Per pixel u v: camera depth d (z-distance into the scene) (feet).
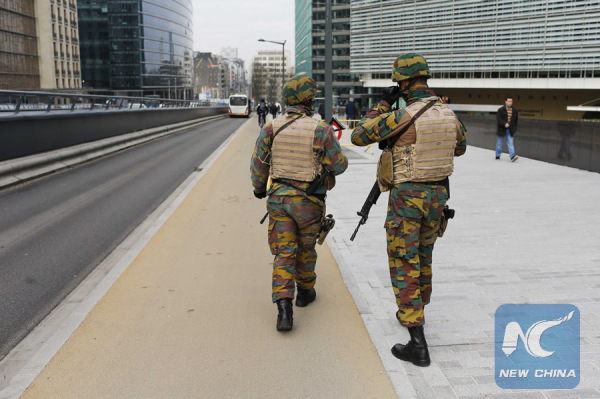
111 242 21.17
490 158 48.21
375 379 9.69
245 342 11.26
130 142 66.49
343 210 25.48
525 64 117.29
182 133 95.40
